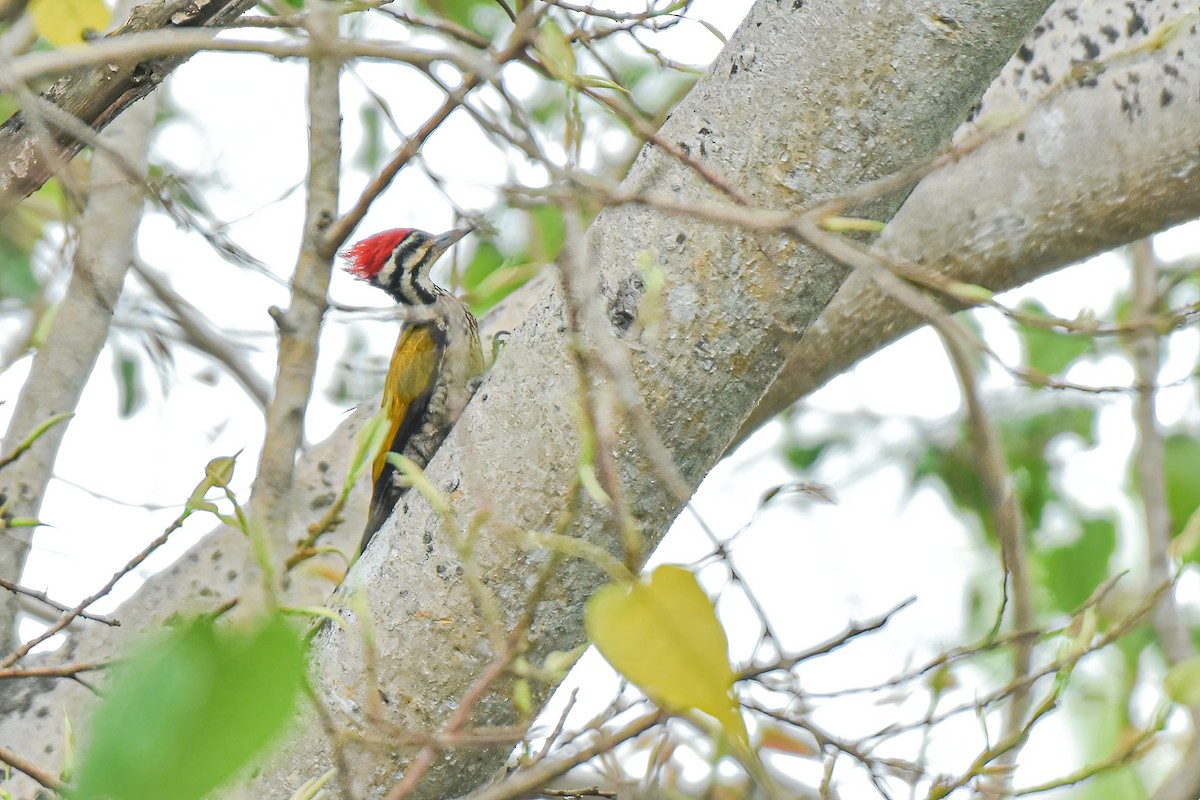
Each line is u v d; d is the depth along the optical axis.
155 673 3.17
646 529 6.01
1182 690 6.26
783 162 5.79
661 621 4.09
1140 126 8.11
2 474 8.42
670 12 6.89
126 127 8.59
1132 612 6.65
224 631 3.41
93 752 3.13
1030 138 8.25
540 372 6.03
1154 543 10.18
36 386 8.65
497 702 6.10
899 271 5.24
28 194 6.54
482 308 11.21
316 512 9.55
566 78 5.70
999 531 9.27
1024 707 7.72
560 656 4.84
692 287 5.81
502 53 6.13
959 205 8.31
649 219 5.90
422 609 6.13
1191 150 8.04
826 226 4.97
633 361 5.82
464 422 6.22
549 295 6.20
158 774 3.13
